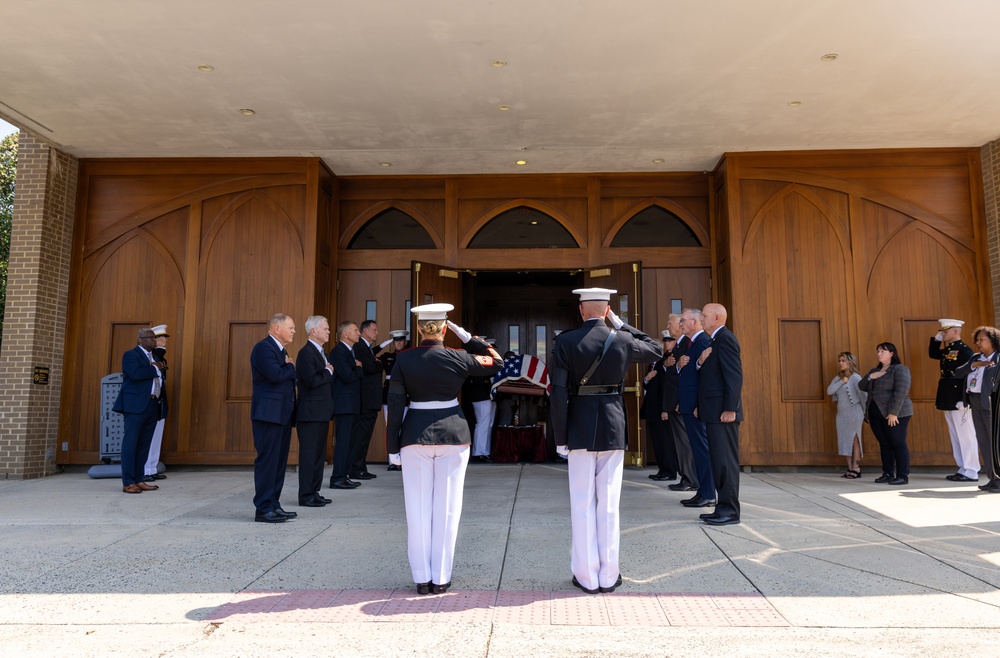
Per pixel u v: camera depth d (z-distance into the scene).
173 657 2.74
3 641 2.91
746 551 4.25
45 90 6.86
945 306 8.19
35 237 8.17
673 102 7.09
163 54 6.14
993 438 6.20
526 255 9.07
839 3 5.30
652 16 5.50
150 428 6.92
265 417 5.12
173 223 8.70
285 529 4.91
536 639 2.92
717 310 5.08
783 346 8.19
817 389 8.12
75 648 2.83
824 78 6.56
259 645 2.86
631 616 3.19
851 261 8.29
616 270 8.72
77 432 8.39
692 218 9.12
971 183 8.34
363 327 7.36
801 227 8.38
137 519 5.29
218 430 8.30
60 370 8.43
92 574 3.87
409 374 3.51
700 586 3.62
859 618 3.15
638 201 9.20
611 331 3.61
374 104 7.18
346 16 5.52
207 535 4.74
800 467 8.06
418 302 8.59
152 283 8.61
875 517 5.22
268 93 6.93
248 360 8.41
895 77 6.53
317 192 8.65
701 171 9.11
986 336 6.44
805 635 2.96
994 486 6.40
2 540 4.62
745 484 7.03
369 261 9.14
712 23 5.60
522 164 8.90
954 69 6.36
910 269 8.27
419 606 3.33
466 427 3.60
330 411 5.92
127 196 8.76
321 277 8.76
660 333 8.87
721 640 2.90
